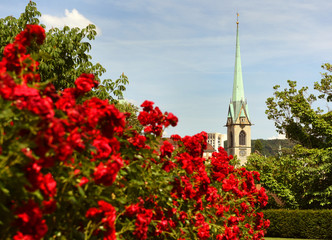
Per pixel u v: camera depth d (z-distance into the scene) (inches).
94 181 105.9
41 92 105.3
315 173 873.5
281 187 900.0
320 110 1032.2
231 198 274.1
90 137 110.5
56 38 425.7
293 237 816.9
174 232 174.2
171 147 180.2
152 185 163.5
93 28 448.5
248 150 4340.6
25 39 122.5
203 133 216.4
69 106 105.7
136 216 139.4
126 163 153.0
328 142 950.4
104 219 108.0
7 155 87.2
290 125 1048.2
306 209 903.7
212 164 247.3
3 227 87.0
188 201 199.3
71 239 105.4
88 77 129.3
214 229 221.0
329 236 789.2
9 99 88.0
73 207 105.2
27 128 86.0
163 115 177.9
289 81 1059.3
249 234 306.2
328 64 1050.7
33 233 88.2
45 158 87.2
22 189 87.6
